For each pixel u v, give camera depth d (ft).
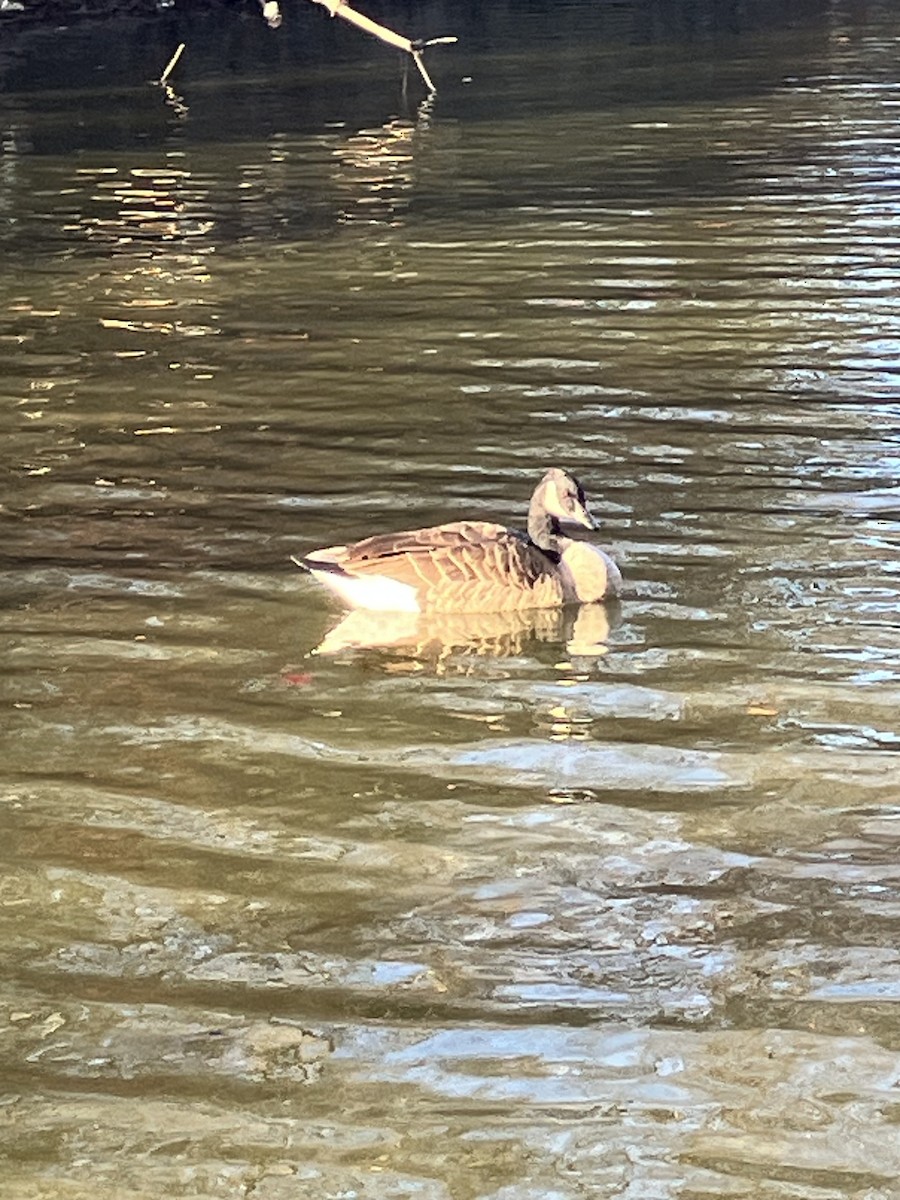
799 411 17.43
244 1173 8.11
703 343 19.90
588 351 19.69
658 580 13.57
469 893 9.93
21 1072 8.66
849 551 14.02
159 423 17.42
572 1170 8.09
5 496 15.48
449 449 16.51
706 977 9.23
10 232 26.45
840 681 12.03
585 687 12.01
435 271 23.63
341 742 11.41
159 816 10.66
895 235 25.05
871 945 9.44
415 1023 8.95
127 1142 8.27
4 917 9.76
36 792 10.89
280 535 14.55
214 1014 9.03
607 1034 8.85
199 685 12.12
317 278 23.35
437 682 12.11
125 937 9.59
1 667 12.37
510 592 12.94
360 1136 8.29
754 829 10.46
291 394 18.30
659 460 16.10
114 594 13.44
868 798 10.75
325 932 9.62
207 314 21.56
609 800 10.78
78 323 21.18
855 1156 8.14
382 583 12.93
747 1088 8.51
